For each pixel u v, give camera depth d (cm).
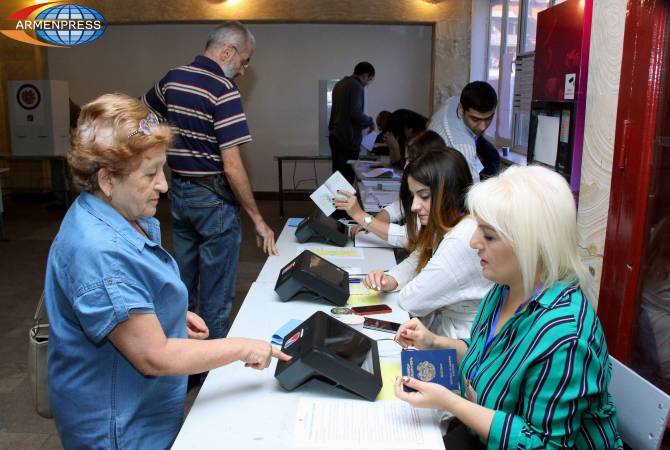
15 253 538
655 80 162
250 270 491
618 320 179
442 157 190
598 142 194
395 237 261
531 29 496
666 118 163
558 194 114
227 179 273
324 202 270
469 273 176
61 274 118
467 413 116
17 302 412
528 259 114
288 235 293
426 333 155
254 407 131
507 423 112
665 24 158
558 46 225
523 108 342
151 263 122
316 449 116
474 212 119
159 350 118
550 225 113
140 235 123
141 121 118
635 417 129
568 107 214
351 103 608
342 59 783
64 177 723
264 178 827
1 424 259
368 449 116
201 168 267
